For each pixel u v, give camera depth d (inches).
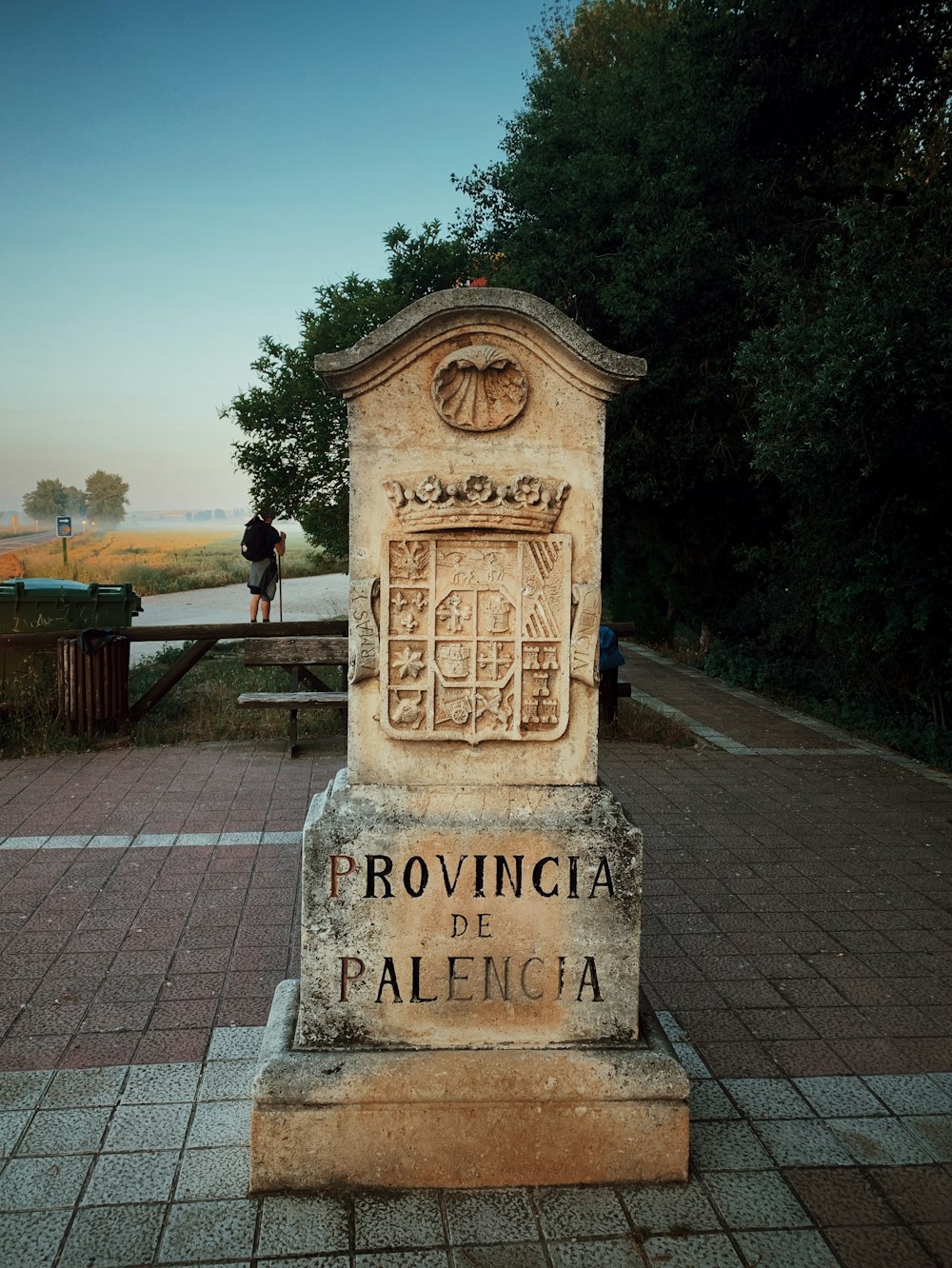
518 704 126.8
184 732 360.2
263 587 609.6
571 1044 126.0
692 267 449.7
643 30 687.7
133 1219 113.3
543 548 126.7
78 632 351.6
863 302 282.0
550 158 542.9
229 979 172.7
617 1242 111.7
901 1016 165.9
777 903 215.0
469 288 121.3
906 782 324.8
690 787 312.8
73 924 194.7
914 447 316.8
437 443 125.3
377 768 127.9
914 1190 121.1
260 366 575.8
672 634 671.8
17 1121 130.6
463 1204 118.3
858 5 371.9
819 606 403.9
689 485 521.3
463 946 124.9
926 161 442.9
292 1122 119.3
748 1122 134.8
